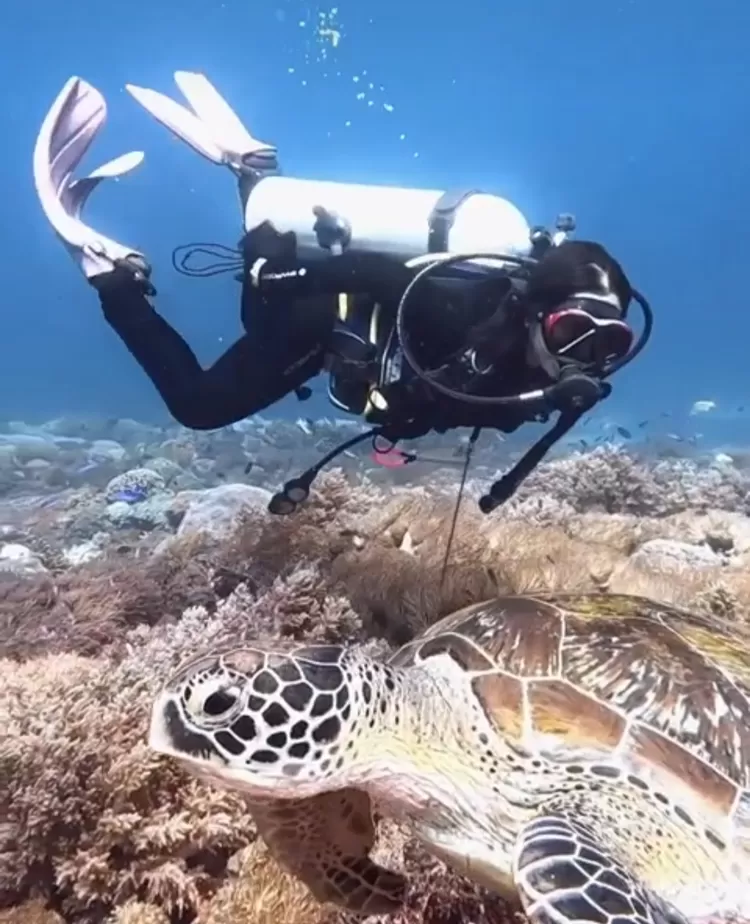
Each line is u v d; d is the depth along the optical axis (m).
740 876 0.88
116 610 2.11
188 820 1.20
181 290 28.78
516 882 0.79
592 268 1.38
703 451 7.38
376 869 1.05
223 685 0.85
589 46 27.14
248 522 2.36
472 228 1.56
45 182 2.06
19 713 1.27
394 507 2.38
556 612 1.08
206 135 2.03
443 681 1.00
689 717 0.95
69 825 1.16
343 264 1.57
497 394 1.50
